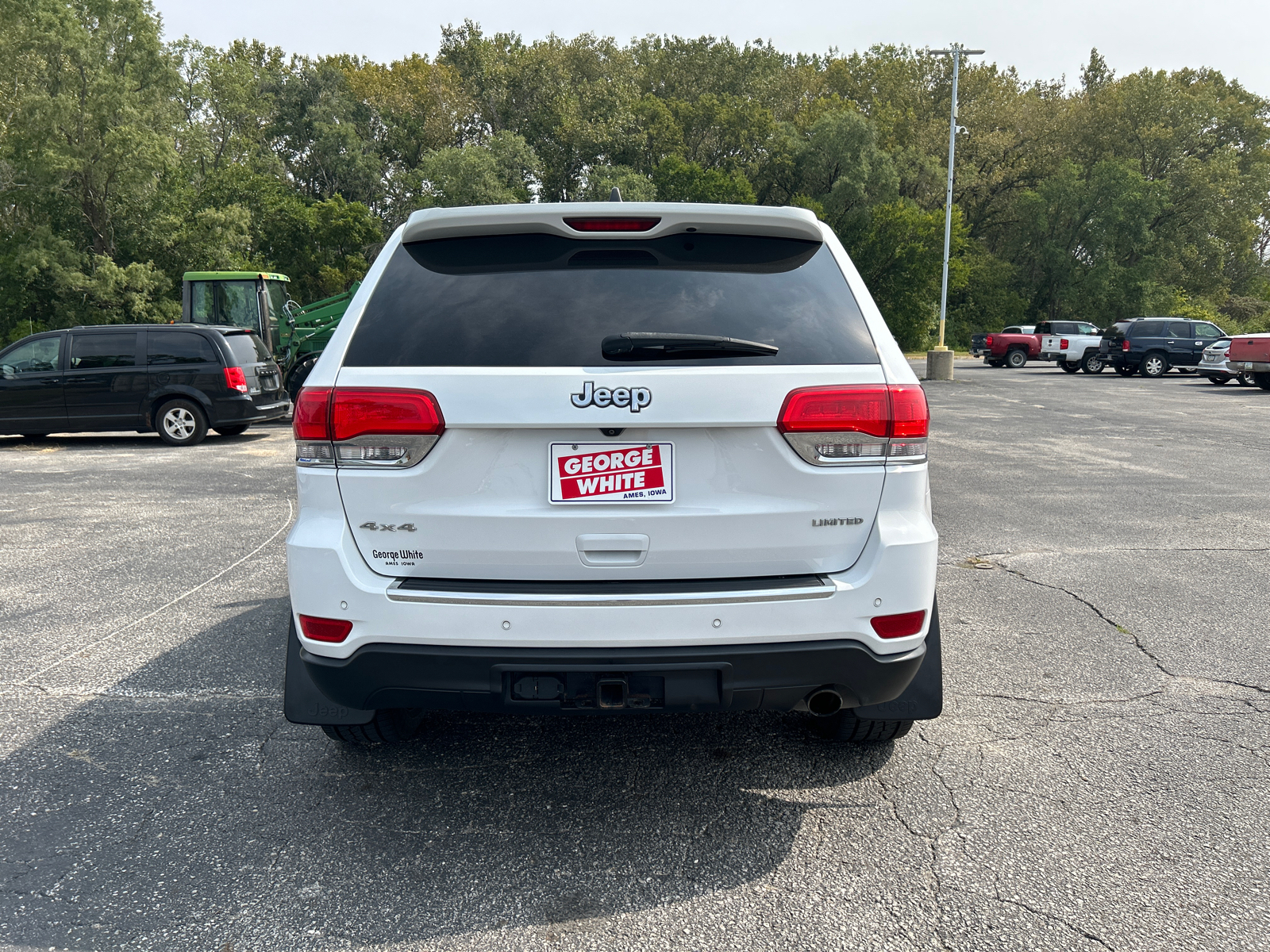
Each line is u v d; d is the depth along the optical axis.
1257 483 9.24
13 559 6.14
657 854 2.59
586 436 2.36
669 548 2.39
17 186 37.31
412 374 2.38
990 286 63.81
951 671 4.07
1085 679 3.97
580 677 2.38
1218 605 5.05
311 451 2.44
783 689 2.42
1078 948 2.15
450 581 2.42
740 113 63.91
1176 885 2.42
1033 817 2.79
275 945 2.18
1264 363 22.22
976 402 19.81
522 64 64.62
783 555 2.42
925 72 72.75
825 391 2.39
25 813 2.83
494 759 3.21
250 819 2.79
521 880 2.45
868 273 52.12
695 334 2.39
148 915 2.30
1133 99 66.62
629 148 62.34
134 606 5.06
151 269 38.53
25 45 36.50
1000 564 5.96
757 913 2.30
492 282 2.53
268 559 6.12
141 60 39.09
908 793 2.95
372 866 2.52
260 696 3.78
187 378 13.09
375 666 2.41
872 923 2.26
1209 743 3.33
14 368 12.92
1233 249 69.12
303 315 18.20
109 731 3.43
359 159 59.44
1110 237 61.41
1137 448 12.10
